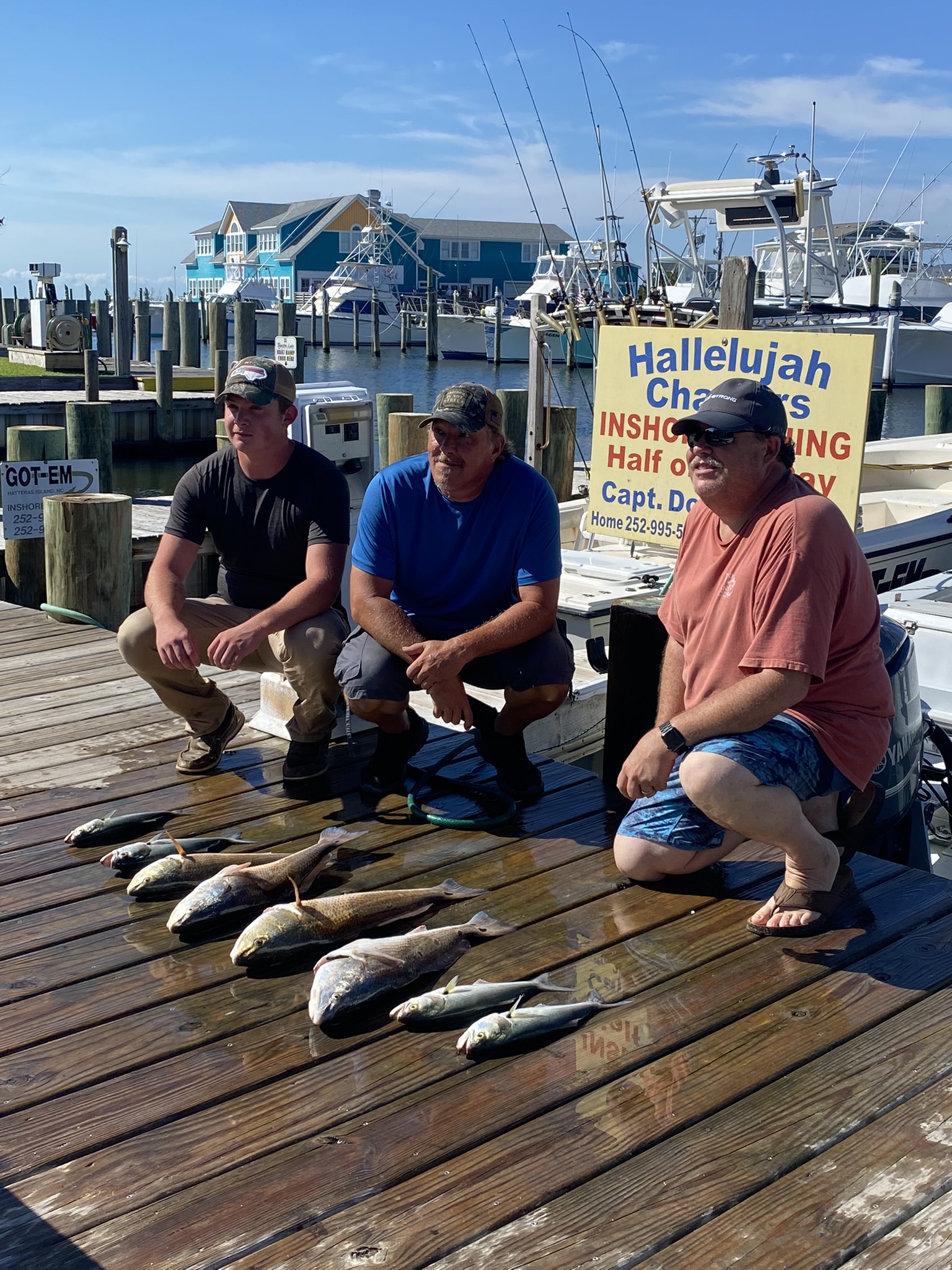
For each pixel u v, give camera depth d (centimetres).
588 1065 251
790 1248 200
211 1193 212
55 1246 199
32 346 2411
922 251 3541
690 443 292
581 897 327
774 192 1165
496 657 364
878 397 2238
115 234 2038
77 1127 231
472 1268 195
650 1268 196
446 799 393
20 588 761
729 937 305
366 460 614
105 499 671
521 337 4069
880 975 287
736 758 285
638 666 387
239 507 387
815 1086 244
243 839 359
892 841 420
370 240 6084
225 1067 251
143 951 300
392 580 370
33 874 341
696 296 1912
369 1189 213
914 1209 209
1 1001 276
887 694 302
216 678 529
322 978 266
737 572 291
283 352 1160
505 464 359
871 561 745
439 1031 265
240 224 7106
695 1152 223
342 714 437
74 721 472
